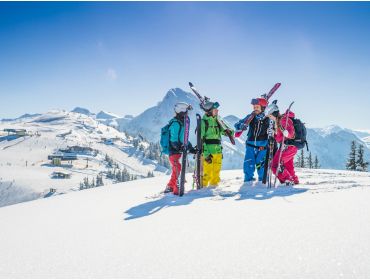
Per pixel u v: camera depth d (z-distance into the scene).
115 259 3.57
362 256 3.10
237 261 3.22
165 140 7.98
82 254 3.84
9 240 4.84
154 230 4.55
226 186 7.95
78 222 5.58
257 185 7.78
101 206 6.93
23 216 6.73
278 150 7.75
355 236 3.60
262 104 8.48
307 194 6.19
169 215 5.38
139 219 5.32
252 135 8.56
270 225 4.25
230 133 8.47
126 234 4.51
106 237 4.46
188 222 4.79
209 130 8.32
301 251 3.32
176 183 7.55
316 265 3.00
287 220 4.41
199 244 3.78
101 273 3.23
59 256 3.85
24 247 4.38
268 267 3.04
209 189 7.66
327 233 3.77
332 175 9.67
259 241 3.70
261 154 8.49
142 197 7.64
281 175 7.77
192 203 6.23
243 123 8.48
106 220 5.50
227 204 5.82
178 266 3.23
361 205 4.88
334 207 4.91
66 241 4.46
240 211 5.17
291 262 3.10
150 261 3.42
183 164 7.28
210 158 8.29
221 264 3.18
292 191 6.71
